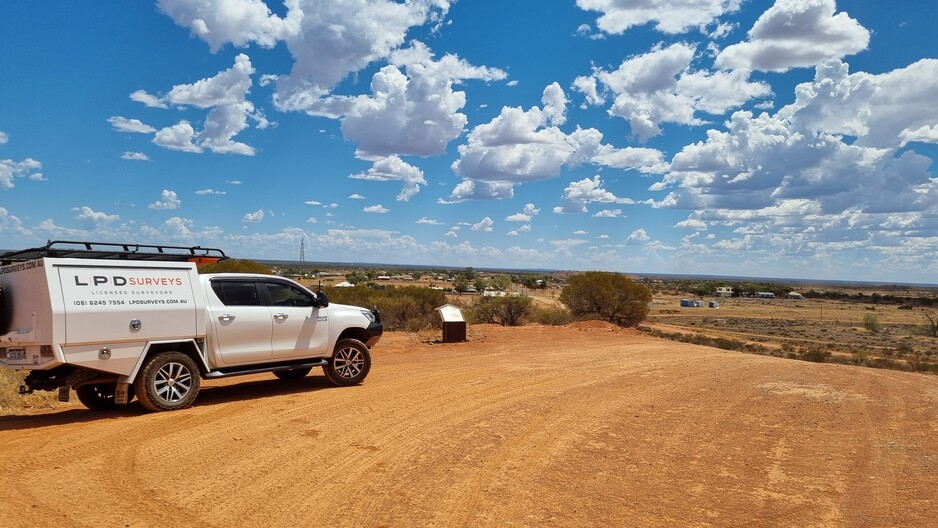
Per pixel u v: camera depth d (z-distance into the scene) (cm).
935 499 610
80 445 745
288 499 582
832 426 896
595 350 1795
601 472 684
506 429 849
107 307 874
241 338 1023
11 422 879
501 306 3042
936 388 1212
